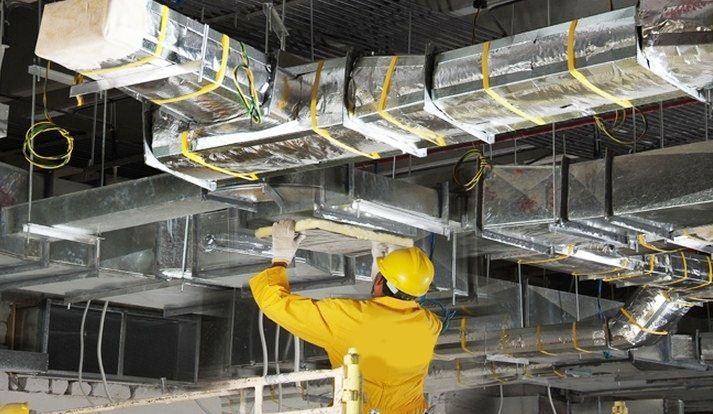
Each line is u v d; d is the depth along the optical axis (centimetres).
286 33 411
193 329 702
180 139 390
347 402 351
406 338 393
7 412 483
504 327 700
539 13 483
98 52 311
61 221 477
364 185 455
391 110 362
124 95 575
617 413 710
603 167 469
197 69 338
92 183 673
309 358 676
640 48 318
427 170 680
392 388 391
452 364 787
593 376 844
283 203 448
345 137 377
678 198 445
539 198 482
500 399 913
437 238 588
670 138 581
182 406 714
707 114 526
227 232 525
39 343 639
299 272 549
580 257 557
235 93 356
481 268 615
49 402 662
